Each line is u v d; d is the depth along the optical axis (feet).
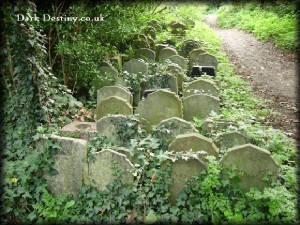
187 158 11.80
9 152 13.66
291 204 11.40
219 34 52.37
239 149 11.70
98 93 18.47
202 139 12.57
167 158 12.09
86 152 12.73
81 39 19.58
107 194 12.69
